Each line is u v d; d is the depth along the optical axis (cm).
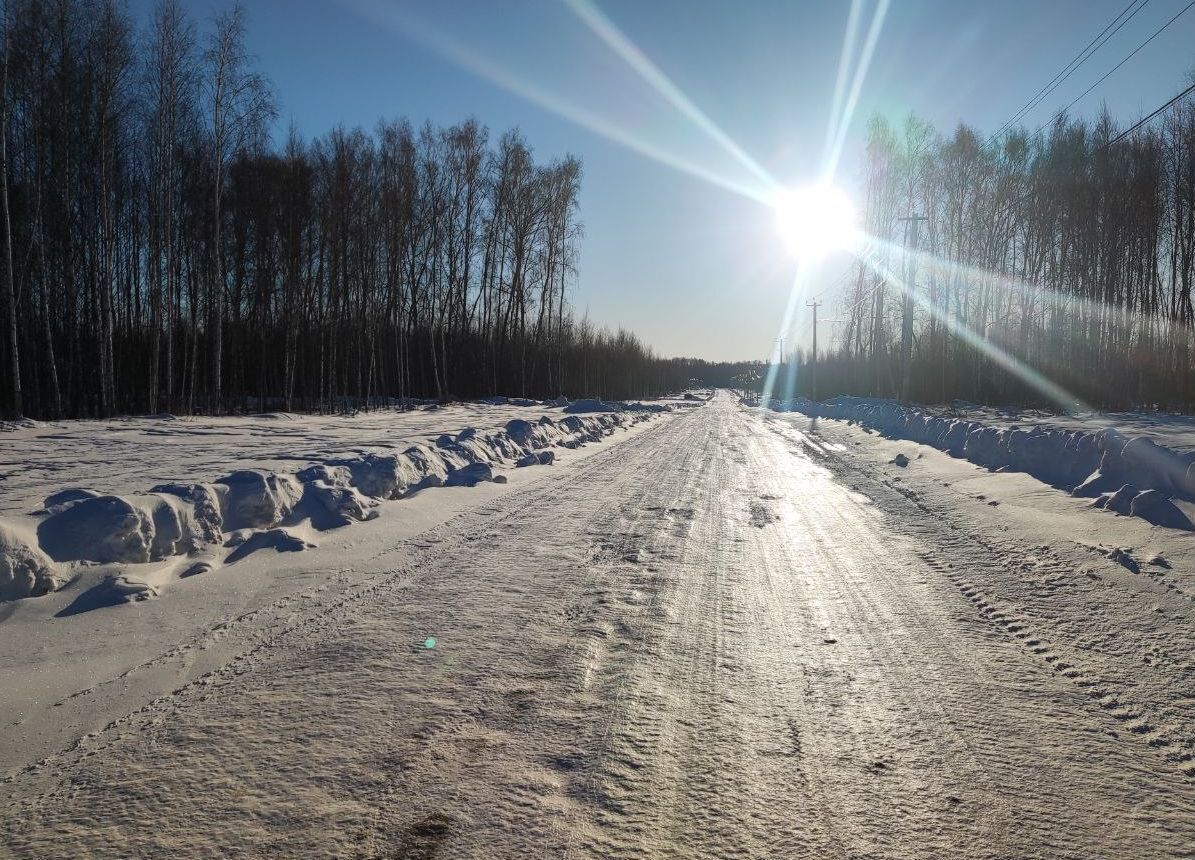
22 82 2142
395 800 253
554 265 4609
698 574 576
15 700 339
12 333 1762
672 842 232
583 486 1076
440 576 561
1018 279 3794
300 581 541
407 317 3966
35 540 507
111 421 1938
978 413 2736
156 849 226
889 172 3806
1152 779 272
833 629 445
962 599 509
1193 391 3169
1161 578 536
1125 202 3422
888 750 294
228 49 2333
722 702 339
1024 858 225
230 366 3384
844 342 5369
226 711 324
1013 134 3609
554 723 313
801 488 1080
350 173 3136
